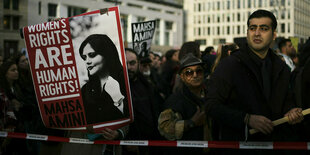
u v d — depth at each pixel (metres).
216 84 2.32
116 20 2.90
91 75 2.91
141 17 51.38
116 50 2.90
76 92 2.93
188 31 56.00
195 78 3.08
